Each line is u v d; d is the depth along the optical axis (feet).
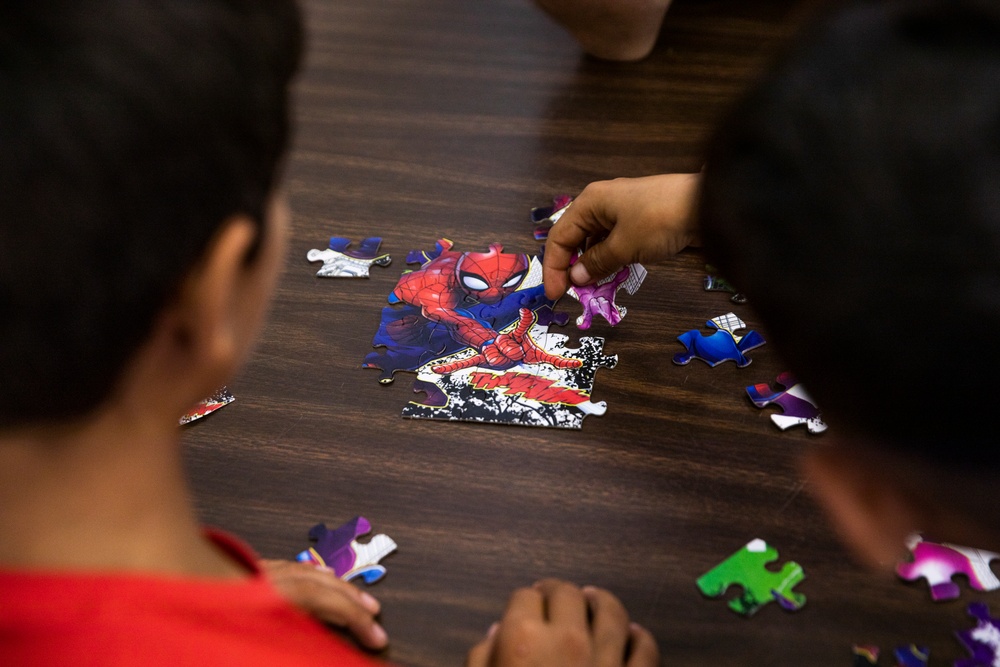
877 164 1.21
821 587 2.65
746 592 2.65
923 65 1.22
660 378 3.29
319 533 2.84
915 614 2.58
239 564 2.08
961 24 1.23
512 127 4.69
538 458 3.04
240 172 1.41
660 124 4.65
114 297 1.31
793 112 1.30
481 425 3.16
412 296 3.67
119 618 1.53
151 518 1.71
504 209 4.12
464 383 3.31
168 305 1.43
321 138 4.65
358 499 2.94
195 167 1.32
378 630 2.58
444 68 5.22
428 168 4.41
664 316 3.54
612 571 2.72
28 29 1.21
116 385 1.47
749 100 1.39
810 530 2.79
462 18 5.73
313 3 5.95
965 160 1.16
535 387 3.28
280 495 2.97
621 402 3.21
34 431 1.46
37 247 1.23
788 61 1.36
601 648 2.44
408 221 4.07
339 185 4.31
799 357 1.40
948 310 1.19
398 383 3.33
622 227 3.34
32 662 1.49
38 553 1.60
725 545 2.77
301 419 3.21
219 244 1.43
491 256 3.85
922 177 1.18
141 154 1.25
